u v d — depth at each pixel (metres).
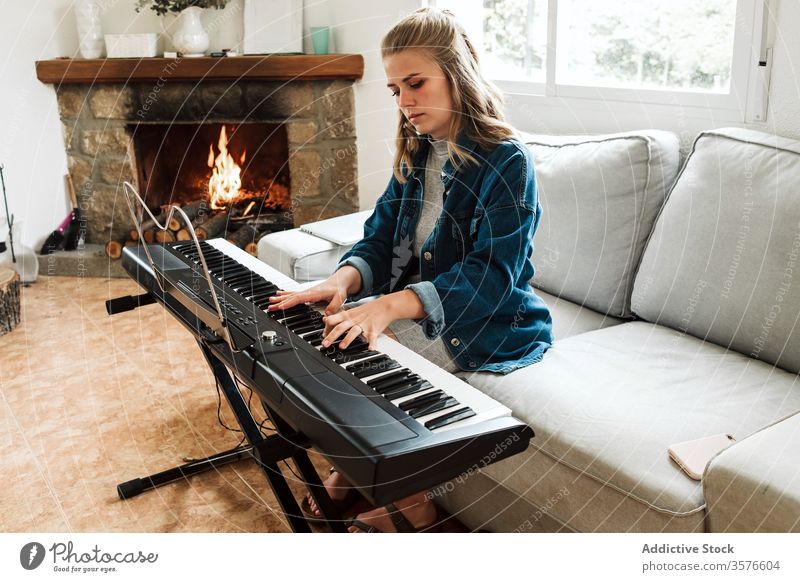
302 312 1.52
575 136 2.22
